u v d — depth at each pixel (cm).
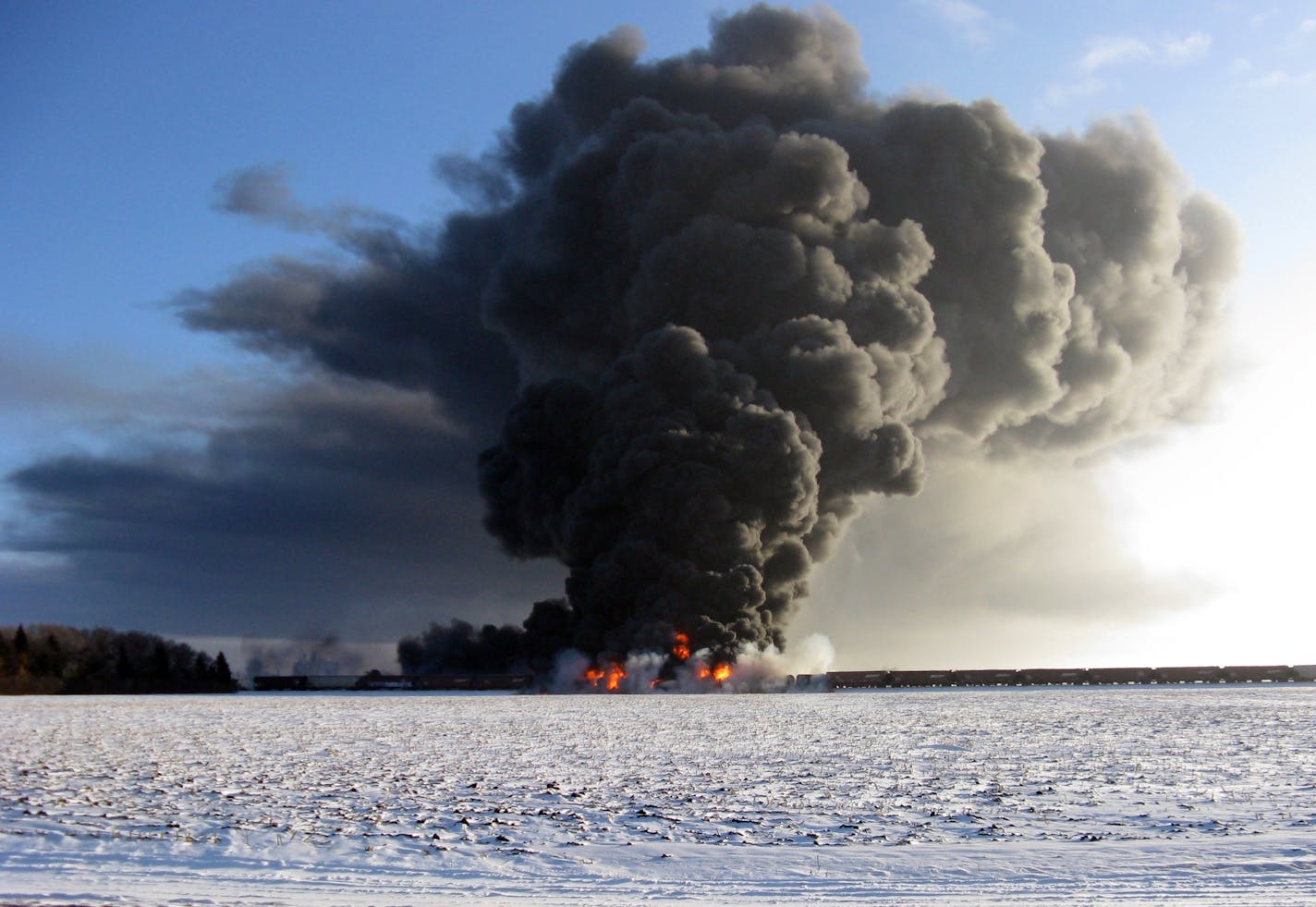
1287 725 4791
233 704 7562
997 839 2181
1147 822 2334
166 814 2436
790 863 1984
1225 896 1675
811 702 7300
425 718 5738
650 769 3347
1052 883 1806
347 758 3669
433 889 1764
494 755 3766
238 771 3275
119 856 1973
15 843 2070
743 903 1652
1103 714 5725
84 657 11606
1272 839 2117
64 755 3725
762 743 4191
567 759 3641
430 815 2448
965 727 4953
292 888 1745
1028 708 6306
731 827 2325
